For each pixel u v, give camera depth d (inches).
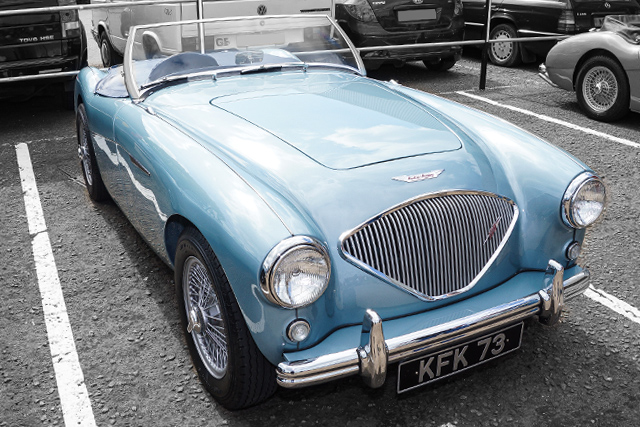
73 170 212.5
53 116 280.5
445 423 100.3
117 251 156.3
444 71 370.3
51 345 119.5
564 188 104.7
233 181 94.2
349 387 109.3
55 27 257.4
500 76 357.4
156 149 112.0
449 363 96.0
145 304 133.3
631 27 257.3
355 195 94.4
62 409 102.8
